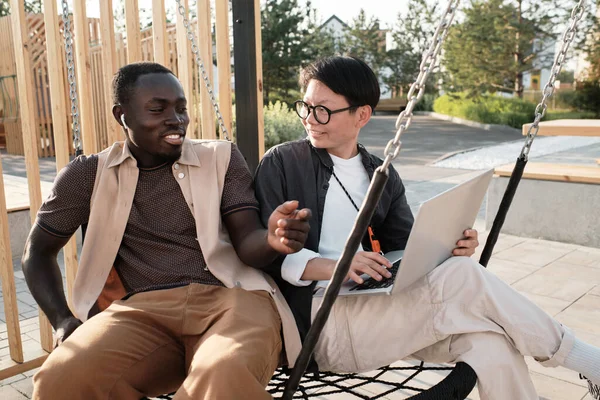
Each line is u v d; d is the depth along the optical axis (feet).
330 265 6.20
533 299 13.08
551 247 17.51
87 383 5.17
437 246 6.01
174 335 5.96
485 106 81.25
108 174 6.21
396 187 7.40
